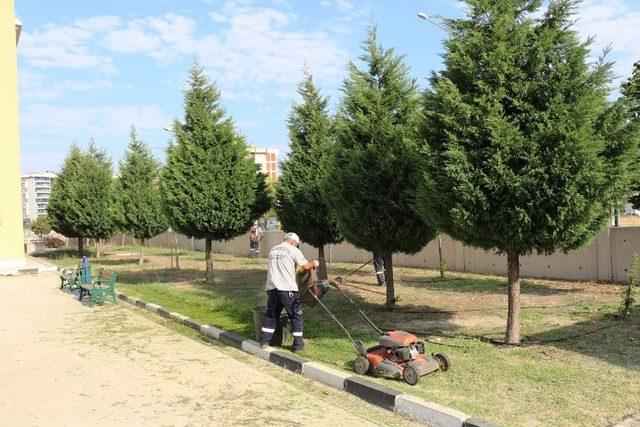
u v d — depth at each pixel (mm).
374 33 10234
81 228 28500
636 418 4590
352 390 5680
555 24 6547
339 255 22328
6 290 15523
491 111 6398
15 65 21734
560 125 6020
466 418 4523
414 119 8250
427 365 5816
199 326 9305
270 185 16344
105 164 28891
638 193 11586
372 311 10195
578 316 8836
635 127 6125
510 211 6297
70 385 6117
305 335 8234
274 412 5074
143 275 18969
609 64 6266
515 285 7133
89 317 10695
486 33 6766
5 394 5840
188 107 15352
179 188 14711
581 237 6816
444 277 14578
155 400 5504
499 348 7000
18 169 21656
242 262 23922
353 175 9547
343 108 10258
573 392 5262
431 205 7020
